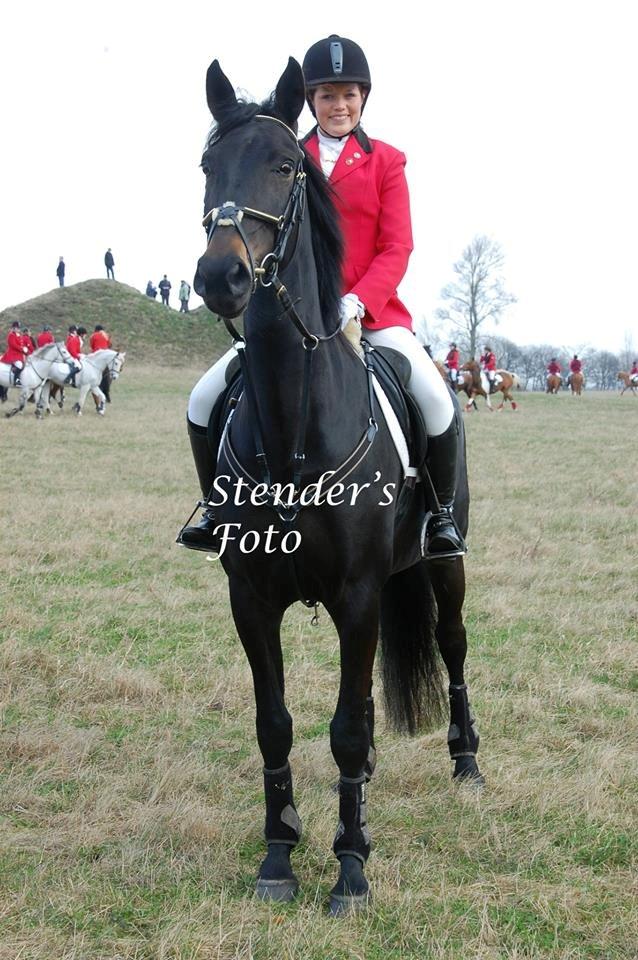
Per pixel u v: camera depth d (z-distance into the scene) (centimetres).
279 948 316
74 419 2206
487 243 7056
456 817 409
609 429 2338
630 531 1025
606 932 327
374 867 366
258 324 322
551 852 378
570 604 727
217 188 305
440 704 468
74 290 5606
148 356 4891
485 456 1686
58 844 381
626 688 567
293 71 325
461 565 464
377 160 411
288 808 367
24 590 744
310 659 609
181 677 568
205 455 416
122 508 1074
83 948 316
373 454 355
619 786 434
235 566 350
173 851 376
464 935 326
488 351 3133
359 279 418
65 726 488
